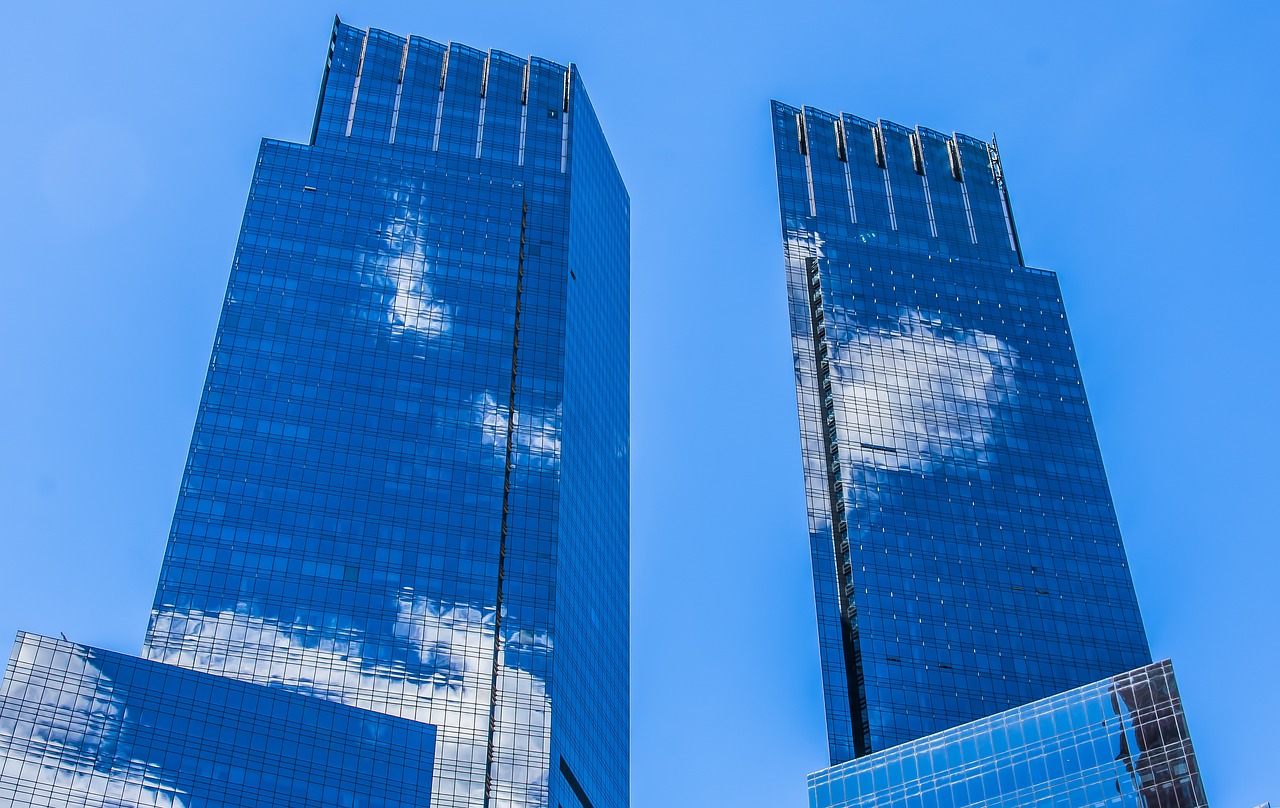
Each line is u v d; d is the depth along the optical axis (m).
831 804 176.50
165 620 185.50
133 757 142.00
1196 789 149.25
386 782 154.62
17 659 142.38
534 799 181.62
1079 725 161.75
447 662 190.62
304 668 185.25
